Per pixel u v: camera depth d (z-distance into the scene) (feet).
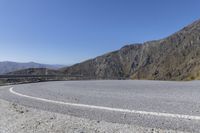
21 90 57.88
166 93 45.11
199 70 229.04
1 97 42.42
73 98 38.42
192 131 17.53
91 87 67.41
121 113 24.85
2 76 100.68
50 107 29.78
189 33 393.50
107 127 19.17
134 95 41.93
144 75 376.27
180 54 341.62
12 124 21.35
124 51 511.40
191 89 55.47
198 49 312.09
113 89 58.29
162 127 18.95
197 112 24.21
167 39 446.60
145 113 24.39
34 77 124.16
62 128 19.30
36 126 20.20
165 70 332.80
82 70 483.51
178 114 23.39
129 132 17.62
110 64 479.82
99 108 28.14
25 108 29.25
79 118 22.85
